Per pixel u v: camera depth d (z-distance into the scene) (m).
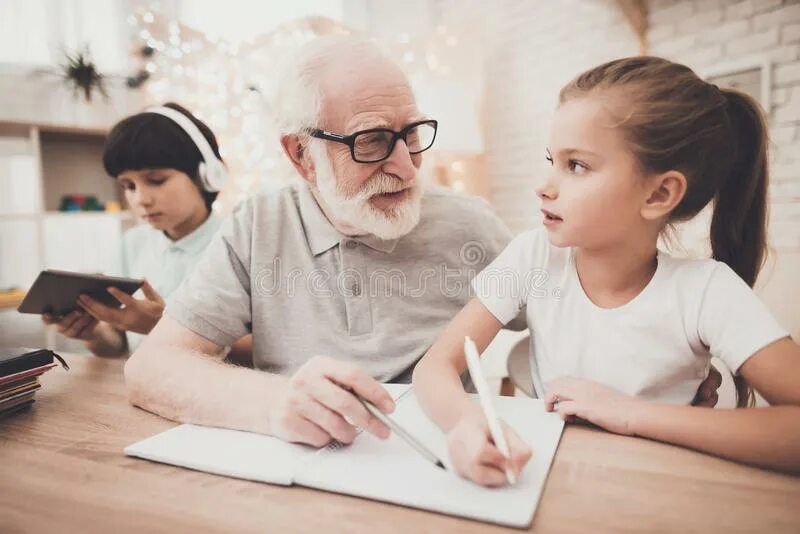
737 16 2.16
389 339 0.94
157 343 0.78
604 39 2.74
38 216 2.85
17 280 2.83
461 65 3.37
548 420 0.61
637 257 0.72
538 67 3.17
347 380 0.55
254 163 2.94
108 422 0.66
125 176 1.43
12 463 0.55
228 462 0.52
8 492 0.49
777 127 2.04
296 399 0.56
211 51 2.90
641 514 0.42
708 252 0.86
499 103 3.48
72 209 3.05
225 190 2.92
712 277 0.69
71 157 3.24
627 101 0.62
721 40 2.22
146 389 0.70
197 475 0.51
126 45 3.30
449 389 0.63
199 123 1.55
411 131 0.91
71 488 0.49
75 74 2.97
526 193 3.32
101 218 3.02
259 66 2.96
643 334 0.73
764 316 0.62
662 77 0.65
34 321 1.82
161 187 1.43
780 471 0.49
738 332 0.63
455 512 0.43
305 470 0.50
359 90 0.86
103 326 1.37
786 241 2.01
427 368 0.70
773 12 2.04
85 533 0.42
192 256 1.54
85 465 0.54
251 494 0.47
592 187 0.64
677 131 0.63
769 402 0.59
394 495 0.45
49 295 1.07
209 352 0.92
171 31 2.90
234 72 2.92
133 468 0.53
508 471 0.45
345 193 0.88
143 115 1.43
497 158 3.52
